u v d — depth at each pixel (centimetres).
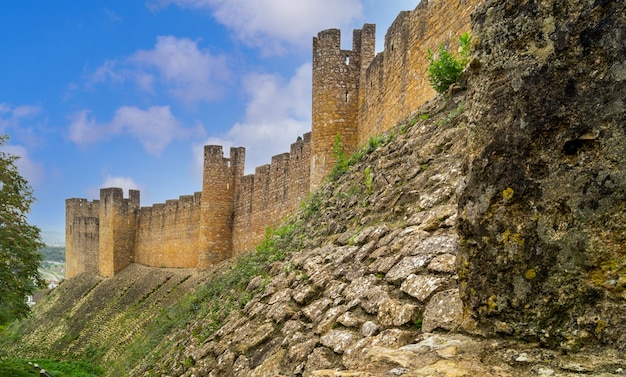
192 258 4050
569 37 278
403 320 445
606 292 253
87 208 6475
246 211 3412
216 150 3594
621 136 255
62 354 3284
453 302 410
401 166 952
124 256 4969
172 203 4409
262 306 813
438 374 264
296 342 577
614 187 255
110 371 2016
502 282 297
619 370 233
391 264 576
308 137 2672
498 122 311
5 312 1645
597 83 265
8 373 1850
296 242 1148
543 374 248
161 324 2055
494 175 308
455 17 1220
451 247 518
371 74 1959
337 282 670
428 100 1292
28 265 1692
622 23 256
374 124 1898
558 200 276
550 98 283
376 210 849
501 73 314
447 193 683
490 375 257
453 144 852
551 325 272
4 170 1677
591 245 260
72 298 4812
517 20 308
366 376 288
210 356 823
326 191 1384
